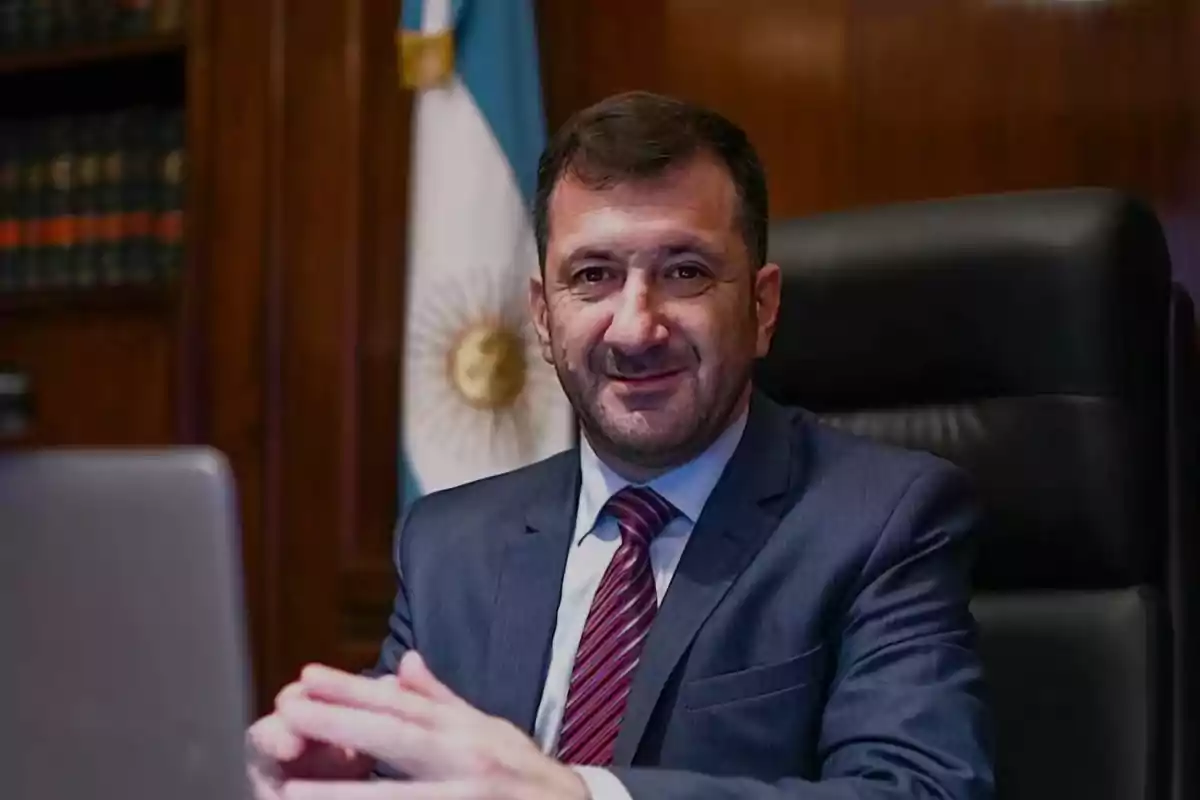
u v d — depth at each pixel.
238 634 0.76
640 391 1.59
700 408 1.59
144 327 3.09
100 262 3.14
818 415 1.92
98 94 3.43
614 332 1.58
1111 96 2.60
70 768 0.77
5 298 3.20
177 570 0.76
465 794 1.06
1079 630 1.67
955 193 2.69
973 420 1.80
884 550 1.52
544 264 1.68
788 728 1.46
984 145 2.68
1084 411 1.72
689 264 1.59
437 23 2.79
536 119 2.80
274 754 1.15
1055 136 2.63
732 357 1.61
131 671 0.77
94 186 3.15
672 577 1.59
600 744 1.51
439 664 1.69
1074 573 1.72
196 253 2.98
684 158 1.59
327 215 2.92
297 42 2.95
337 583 2.86
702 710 1.47
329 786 1.04
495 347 2.71
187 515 0.76
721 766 1.45
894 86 2.75
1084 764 1.63
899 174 2.74
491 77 2.79
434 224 2.77
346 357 2.88
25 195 3.21
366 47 2.91
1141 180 2.57
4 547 0.77
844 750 1.39
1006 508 1.75
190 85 3.02
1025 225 1.79
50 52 3.18
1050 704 1.66
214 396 2.96
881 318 1.87
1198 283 2.52
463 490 1.89
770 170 2.82
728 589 1.54
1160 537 1.71
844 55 2.78
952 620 1.49
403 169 2.89
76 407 3.13
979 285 1.81
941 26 2.72
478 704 1.63
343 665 2.85
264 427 2.92
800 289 1.93
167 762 0.77
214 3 3.00
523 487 1.83
